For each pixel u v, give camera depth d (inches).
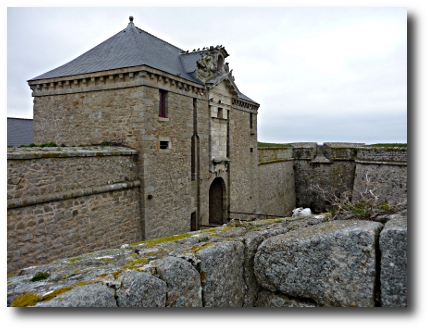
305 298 133.3
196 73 542.3
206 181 556.4
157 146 418.0
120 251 145.8
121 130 402.0
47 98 454.9
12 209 249.3
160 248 144.6
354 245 122.6
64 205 295.1
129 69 387.9
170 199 448.5
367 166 756.0
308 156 1114.1
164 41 616.1
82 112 428.5
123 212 368.5
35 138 462.6
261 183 874.1
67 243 298.2
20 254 255.6
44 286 105.8
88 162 322.0
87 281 104.6
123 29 529.7
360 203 160.2
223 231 172.1
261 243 145.8
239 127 711.1
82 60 471.2
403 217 133.0
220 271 135.0
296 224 169.9
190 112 502.6
